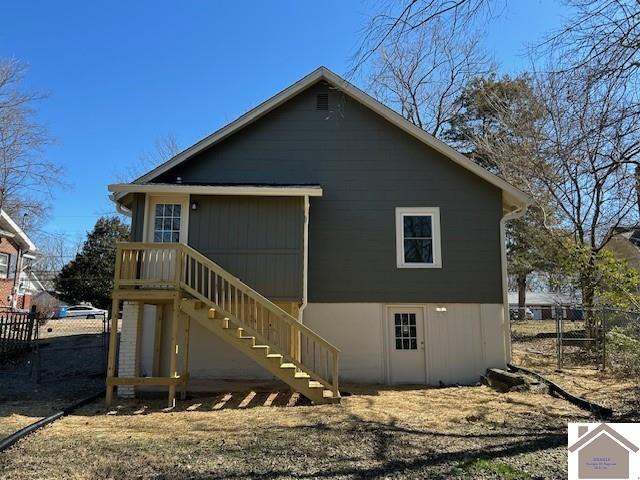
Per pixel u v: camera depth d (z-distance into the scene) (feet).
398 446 17.63
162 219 31.76
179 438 19.08
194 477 14.51
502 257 35.35
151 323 33.17
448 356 34.55
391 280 34.99
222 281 27.73
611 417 21.84
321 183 36.01
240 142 36.37
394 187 36.09
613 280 40.78
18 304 85.15
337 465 15.52
